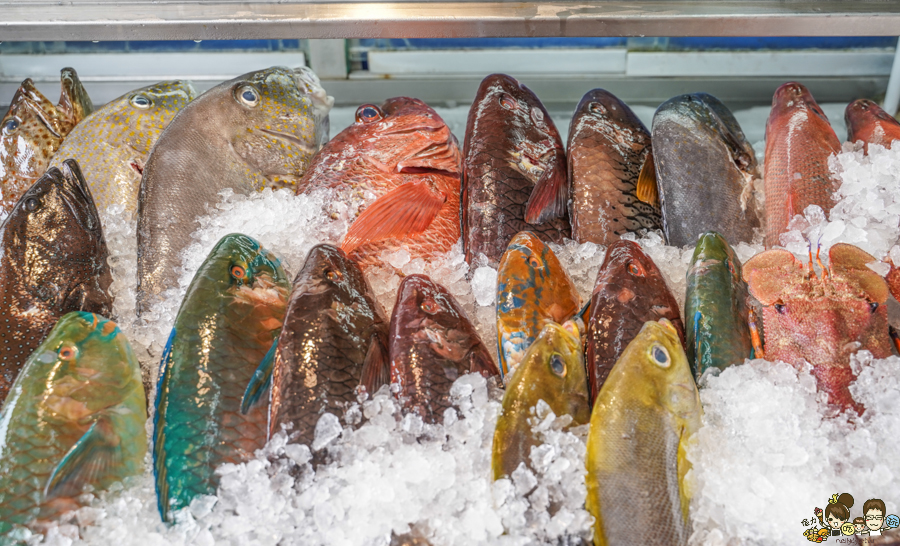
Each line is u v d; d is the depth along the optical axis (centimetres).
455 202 210
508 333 153
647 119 268
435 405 143
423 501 128
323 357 147
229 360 151
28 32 188
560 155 213
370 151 210
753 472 126
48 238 178
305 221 196
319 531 126
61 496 133
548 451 127
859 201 180
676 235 198
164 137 204
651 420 127
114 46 274
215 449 140
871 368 139
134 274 195
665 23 183
